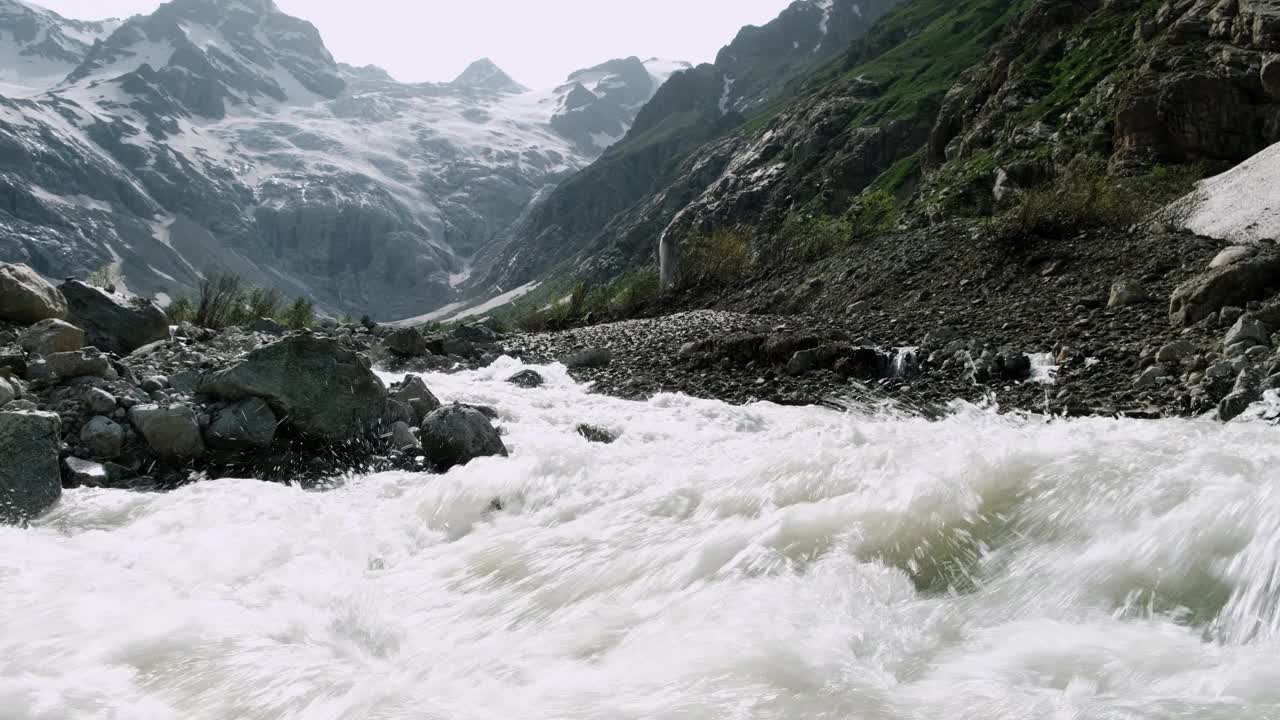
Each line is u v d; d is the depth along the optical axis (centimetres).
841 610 317
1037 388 994
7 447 502
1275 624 274
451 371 1502
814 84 14350
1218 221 1527
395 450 748
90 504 514
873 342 1365
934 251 1909
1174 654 266
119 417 687
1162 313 1186
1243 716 225
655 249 14525
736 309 2314
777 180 9694
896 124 7919
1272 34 2289
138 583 380
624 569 381
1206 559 308
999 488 391
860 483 427
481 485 514
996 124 4316
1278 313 1011
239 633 326
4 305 900
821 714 244
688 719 245
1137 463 391
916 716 241
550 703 263
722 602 330
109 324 1025
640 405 1053
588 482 509
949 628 305
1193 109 2328
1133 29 3903
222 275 1814
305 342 738
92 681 290
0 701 274
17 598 359
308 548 437
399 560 437
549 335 1986
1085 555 333
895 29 12938
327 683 286
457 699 271
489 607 363
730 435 820
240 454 691
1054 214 1705
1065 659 270
